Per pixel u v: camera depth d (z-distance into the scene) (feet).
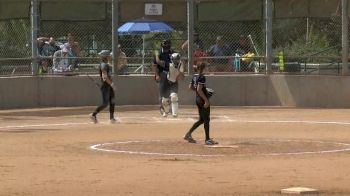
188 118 200.34
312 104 231.71
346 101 229.45
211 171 110.93
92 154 131.85
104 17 240.12
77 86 237.86
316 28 250.98
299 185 98.17
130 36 249.55
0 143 149.28
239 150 136.15
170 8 238.89
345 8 228.63
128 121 194.18
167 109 204.64
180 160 123.75
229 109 226.99
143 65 242.99
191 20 236.22
